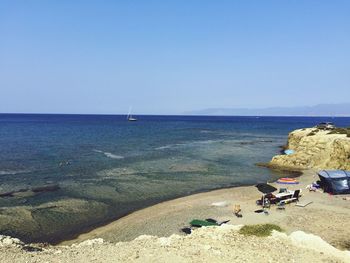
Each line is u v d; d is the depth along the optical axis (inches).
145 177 1819.6
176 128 6441.9
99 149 2903.5
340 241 880.3
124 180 1731.1
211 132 5457.7
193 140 3986.2
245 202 1350.9
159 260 588.1
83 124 7278.5
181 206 1294.3
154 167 2110.0
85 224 1093.1
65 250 687.1
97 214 1194.0
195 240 717.9
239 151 2994.6
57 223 1096.8
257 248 665.6
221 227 820.0
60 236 989.8
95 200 1362.0
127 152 2763.3
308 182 1724.9
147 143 3523.6
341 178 1503.4
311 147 2284.7
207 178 1835.6
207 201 1366.9
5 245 697.6
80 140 3649.1
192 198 1418.6
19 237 971.3
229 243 692.1
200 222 1032.2
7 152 2593.5
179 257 601.0
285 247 680.4
